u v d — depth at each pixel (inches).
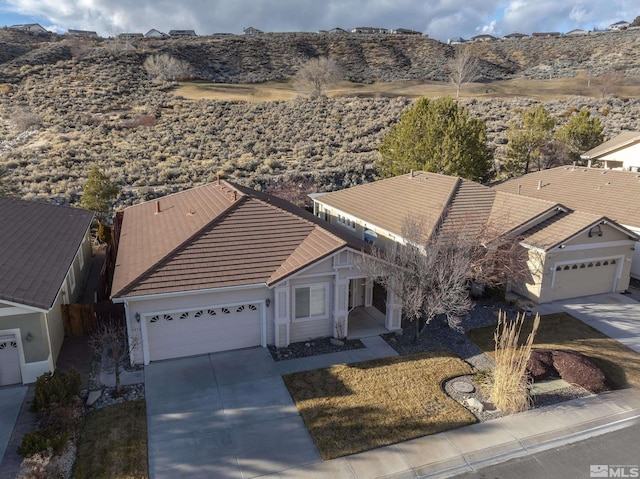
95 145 1643.7
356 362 582.6
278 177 1464.1
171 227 718.5
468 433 458.6
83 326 641.0
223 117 2091.5
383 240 860.0
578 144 1577.3
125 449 426.6
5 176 1243.8
